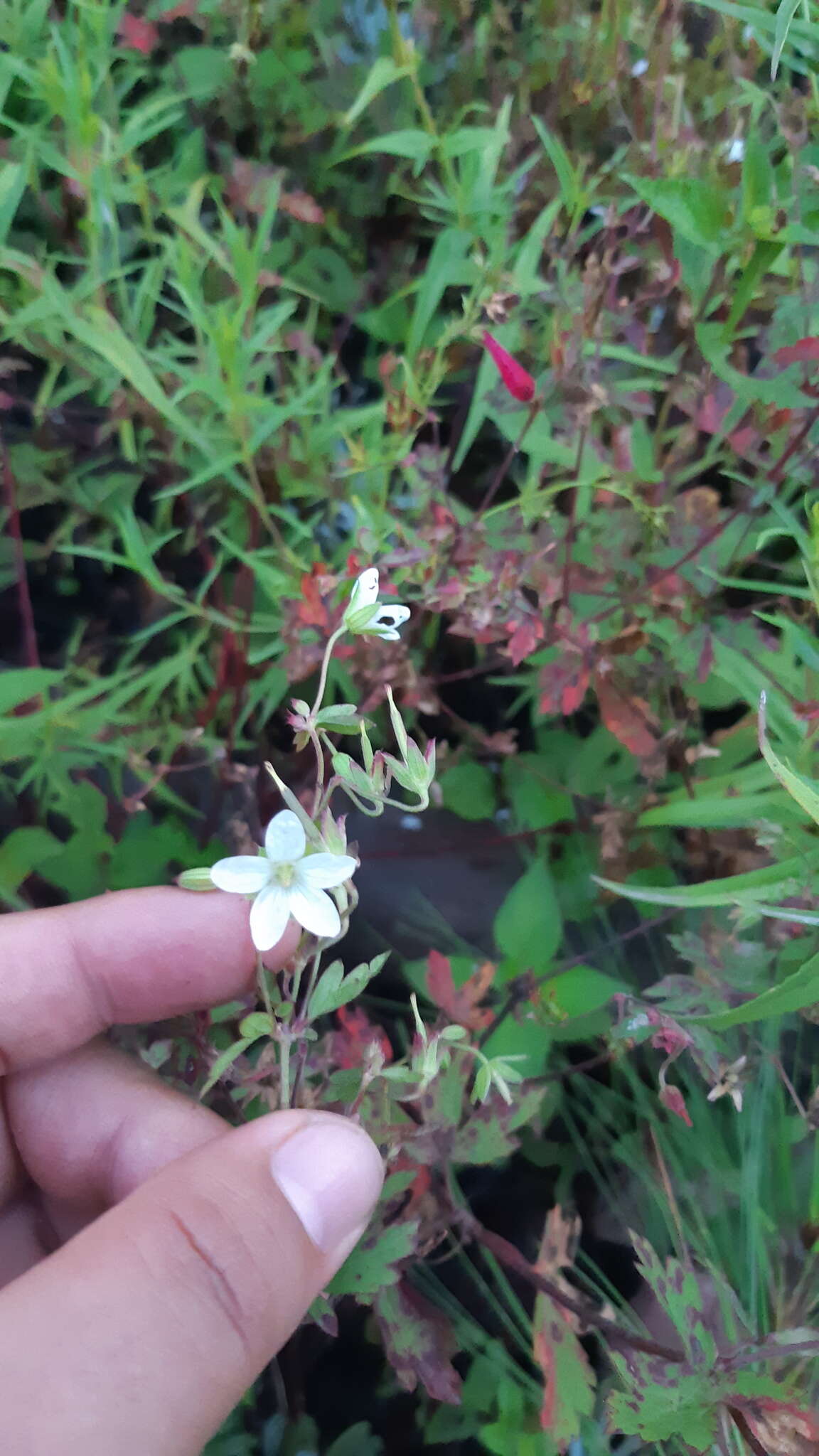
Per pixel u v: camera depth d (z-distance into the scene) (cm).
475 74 17
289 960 11
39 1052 11
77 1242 8
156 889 11
